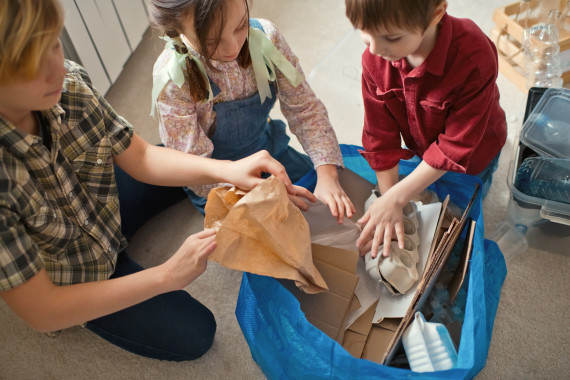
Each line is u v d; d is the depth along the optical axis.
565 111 1.17
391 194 1.04
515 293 1.21
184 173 1.04
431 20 0.85
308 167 1.37
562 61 1.51
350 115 1.59
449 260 1.15
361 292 1.07
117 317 1.07
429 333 0.95
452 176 1.14
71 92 0.91
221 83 1.12
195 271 0.87
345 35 1.80
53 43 0.65
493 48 1.04
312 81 1.69
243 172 1.00
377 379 0.86
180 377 1.17
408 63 1.02
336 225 1.10
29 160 0.82
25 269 0.78
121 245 1.10
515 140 1.32
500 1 1.81
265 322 1.00
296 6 1.95
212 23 0.90
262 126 1.28
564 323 1.16
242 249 0.86
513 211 1.23
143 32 1.86
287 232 0.89
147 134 1.62
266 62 1.13
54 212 0.86
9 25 0.59
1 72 0.63
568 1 1.50
